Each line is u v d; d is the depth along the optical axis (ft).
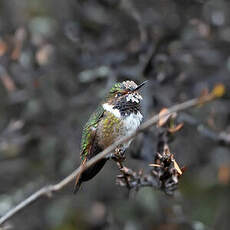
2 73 34.99
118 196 35.73
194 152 37.50
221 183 37.27
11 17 37.96
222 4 38.88
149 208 34.35
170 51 35.14
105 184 36.04
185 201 36.76
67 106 37.01
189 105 12.70
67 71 37.24
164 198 34.94
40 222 35.50
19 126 36.19
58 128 37.14
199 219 36.09
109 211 35.01
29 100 37.29
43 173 37.29
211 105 36.17
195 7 37.83
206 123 35.86
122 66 34.71
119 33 37.22
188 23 37.35
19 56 35.04
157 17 37.19
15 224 35.01
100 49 36.42
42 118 37.24
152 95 32.42
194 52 36.09
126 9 36.04
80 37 37.40
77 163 36.63
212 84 35.22
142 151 25.89
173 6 37.93
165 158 19.74
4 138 36.35
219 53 37.37
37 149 37.55
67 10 39.17
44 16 38.22
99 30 37.63
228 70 36.60
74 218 35.01
